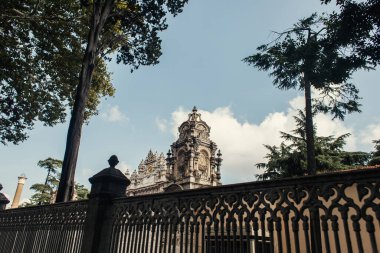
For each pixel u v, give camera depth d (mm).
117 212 5328
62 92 19422
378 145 25281
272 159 24719
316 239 2842
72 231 5941
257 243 3318
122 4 15570
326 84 16047
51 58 17859
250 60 17234
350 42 12805
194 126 44000
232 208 3656
